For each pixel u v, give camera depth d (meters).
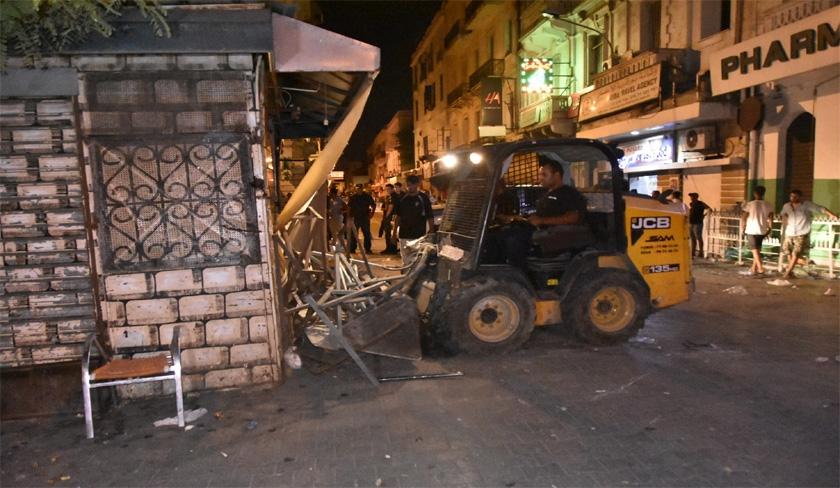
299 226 7.07
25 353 4.44
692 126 14.18
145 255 4.54
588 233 6.12
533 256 6.25
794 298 8.27
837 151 10.44
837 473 3.37
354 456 3.69
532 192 7.10
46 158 4.32
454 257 5.89
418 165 44.31
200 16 4.30
